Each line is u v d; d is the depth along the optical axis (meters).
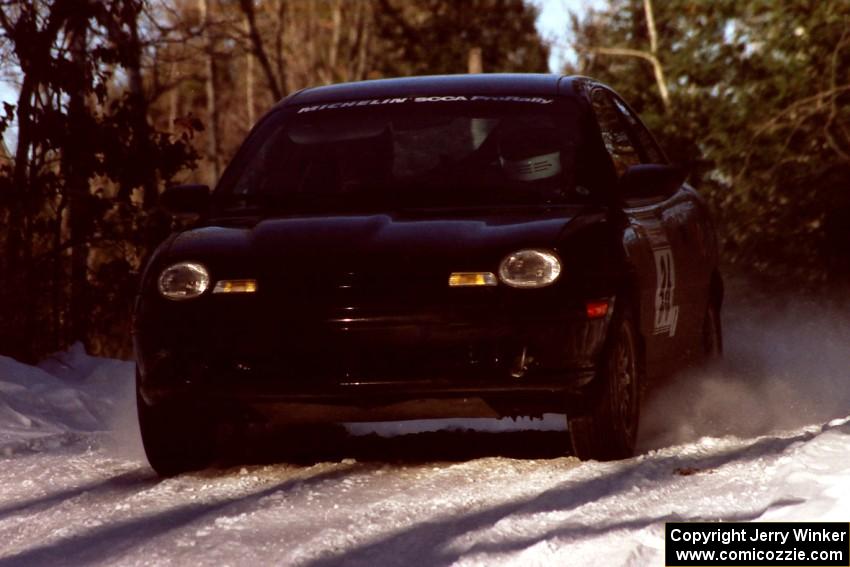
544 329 14.40
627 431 15.41
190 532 11.95
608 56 70.19
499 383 14.36
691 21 56.75
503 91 18.02
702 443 15.66
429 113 17.67
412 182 16.64
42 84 31.11
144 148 31.78
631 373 15.56
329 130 17.70
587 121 17.42
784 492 11.21
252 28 89.94
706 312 20.28
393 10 125.81
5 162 32.72
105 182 35.22
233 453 17.02
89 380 27.28
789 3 53.53
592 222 15.49
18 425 21.36
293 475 15.01
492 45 123.94
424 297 14.45
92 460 17.39
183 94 107.75
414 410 14.79
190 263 15.15
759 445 14.89
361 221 15.48
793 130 52.28
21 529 12.88
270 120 18.28
